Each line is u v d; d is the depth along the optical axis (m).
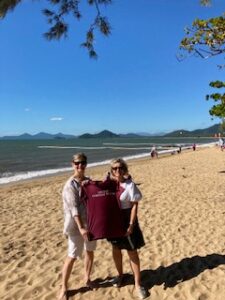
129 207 2.78
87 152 37.88
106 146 56.62
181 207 6.27
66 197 2.73
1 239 4.56
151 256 3.69
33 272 3.42
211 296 2.82
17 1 2.15
